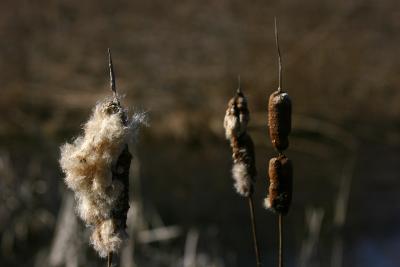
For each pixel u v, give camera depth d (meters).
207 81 16.77
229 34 17.64
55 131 14.66
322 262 9.38
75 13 17.91
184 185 12.45
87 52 17.41
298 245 10.40
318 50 17.48
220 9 17.98
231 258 9.56
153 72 17.00
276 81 16.80
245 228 10.88
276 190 2.57
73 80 16.55
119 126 2.13
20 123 14.59
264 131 15.46
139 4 18.22
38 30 17.52
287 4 17.83
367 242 10.71
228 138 2.90
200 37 17.77
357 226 11.20
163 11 18.19
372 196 12.41
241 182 2.83
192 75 16.88
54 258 6.58
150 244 8.16
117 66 17.16
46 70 16.77
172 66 17.12
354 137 15.84
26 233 8.85
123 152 2.16
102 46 17.52
